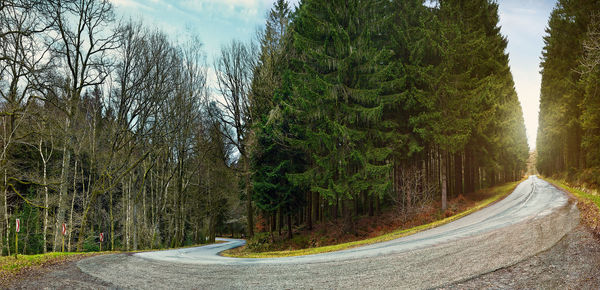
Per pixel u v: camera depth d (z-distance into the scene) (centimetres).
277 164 2498
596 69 1994
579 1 2862
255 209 3728
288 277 738
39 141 2155
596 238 834
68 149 1855
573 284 527
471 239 1041
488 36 3095
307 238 2400
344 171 2003
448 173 3278
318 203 3206
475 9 2822
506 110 3133
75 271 922
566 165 3700
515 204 2102
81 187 3138
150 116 2573
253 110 2689
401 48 2384
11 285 733
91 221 2911
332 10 2103
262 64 2694
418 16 2488
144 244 3138
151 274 864
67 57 1814
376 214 2592
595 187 2406
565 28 3125
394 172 2798
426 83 2275
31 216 2558
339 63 1952
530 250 788
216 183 4019
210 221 4328
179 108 2684
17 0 1445
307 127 2127
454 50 2273
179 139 3022
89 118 2311
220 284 714
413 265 752
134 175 3131
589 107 2398
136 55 2184
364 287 609
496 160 3412
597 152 2561
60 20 1731
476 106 2391
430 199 2480
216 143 3388
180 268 962
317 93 1973
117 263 1091
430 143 2562
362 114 1925
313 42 2080
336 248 1302
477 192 3334
